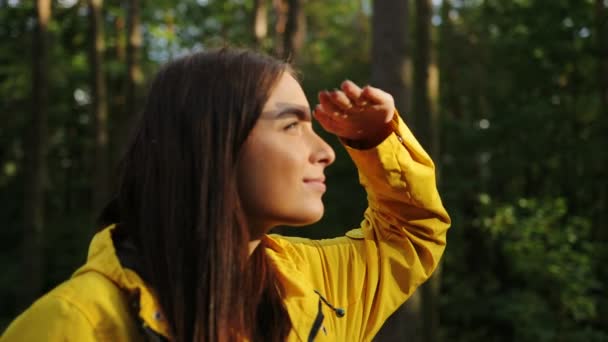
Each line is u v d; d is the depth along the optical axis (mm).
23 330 951
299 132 1104
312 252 1365
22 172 19125
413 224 1354
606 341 10023
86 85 17953
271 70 1098
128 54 14055
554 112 12320
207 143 1047
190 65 1103
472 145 12750
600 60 12039
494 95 13031
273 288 1191
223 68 1083
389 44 6629
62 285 991
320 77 11773
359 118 1197
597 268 11125
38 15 12422
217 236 1026
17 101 17391
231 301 1043
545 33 12469
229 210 1037
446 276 12273
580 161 11984
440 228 1369
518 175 12594
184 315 1021
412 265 1348
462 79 13117
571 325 10570
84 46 17812
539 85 13172
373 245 1375
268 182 1068
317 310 1204
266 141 1070
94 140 12945
